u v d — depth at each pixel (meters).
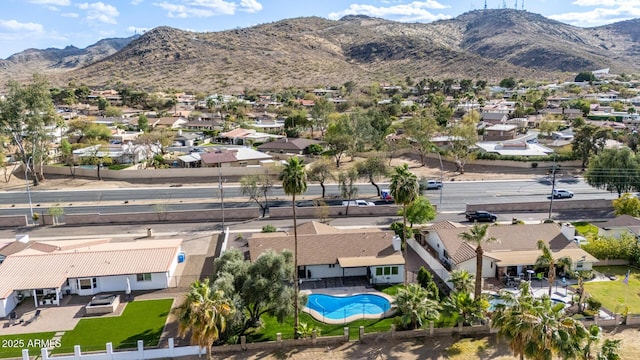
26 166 101.31
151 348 43.03
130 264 55.69
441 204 87.69
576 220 78.62
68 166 112.19
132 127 168.38
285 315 44.22
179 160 116.50
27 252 58.56
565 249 59.84
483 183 103.81
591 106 187.12
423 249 63.72
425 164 122.06
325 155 124.75
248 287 44.22
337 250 58.88
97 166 111.06
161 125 172.75
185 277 58.25
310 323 48.06
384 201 89.62
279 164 105.25
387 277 57.00
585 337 32.59
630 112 176.00
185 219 80.75
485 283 55.69
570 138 137.38
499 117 169.75
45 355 40.81
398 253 58.81
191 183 103.69
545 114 176.25
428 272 55.12
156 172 107.75
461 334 46.09
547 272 57.16
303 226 67.81
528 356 30.97
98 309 49.94
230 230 75.12
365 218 80.56
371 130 127.19
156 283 55.66
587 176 89.06
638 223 67.44
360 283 56.97
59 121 138.75
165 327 47.03
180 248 66.06
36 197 94.44
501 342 44.41
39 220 78.75
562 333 30.62
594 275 58.25
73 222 79.06
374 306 51.53
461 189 98.75
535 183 103.25
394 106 190.62
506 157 117.31
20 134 103.62
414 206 68.19
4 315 49.22
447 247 60.03
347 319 48.62
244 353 43.22
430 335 45.91
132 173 107.44
